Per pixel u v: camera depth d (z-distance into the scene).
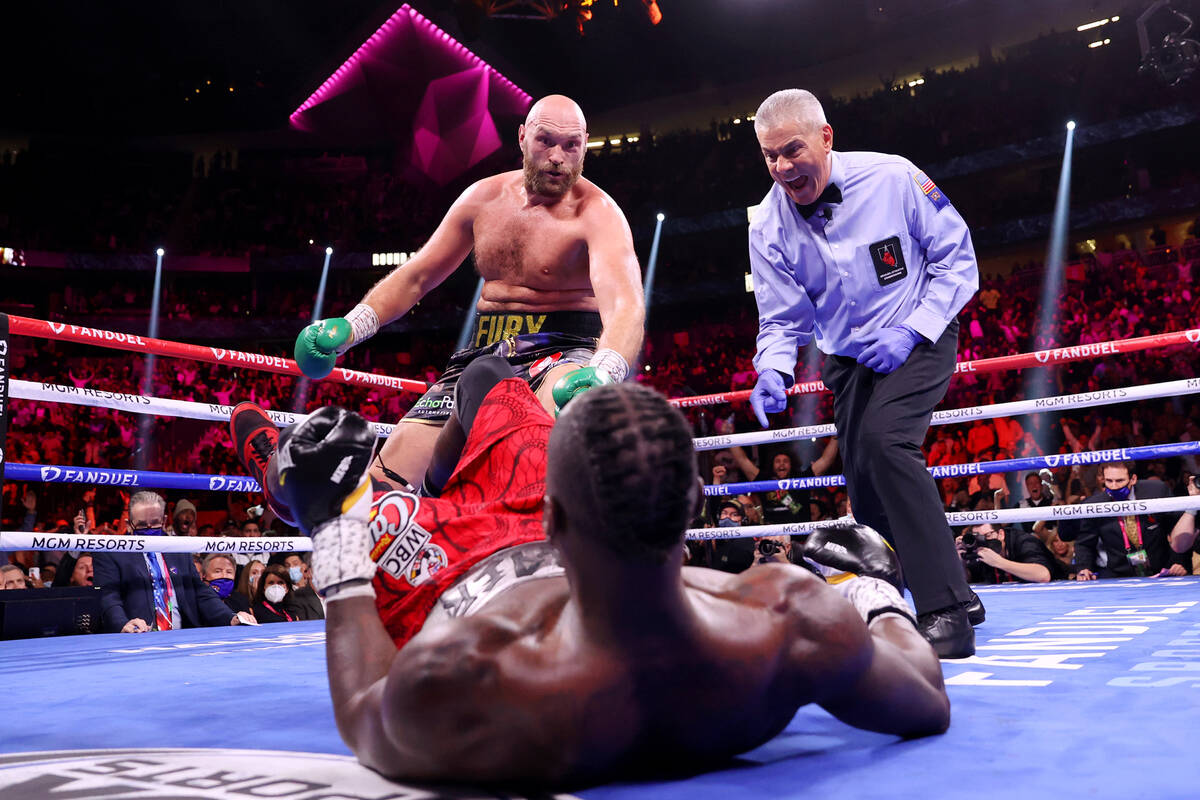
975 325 15.85
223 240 21.59
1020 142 18.42
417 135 21.31
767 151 2.90
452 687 1.03
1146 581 5.19
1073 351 4.53
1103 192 18.12
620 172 22.38
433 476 2.19
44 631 4.34
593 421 0.97
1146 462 9.36
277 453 1.29
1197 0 13.24
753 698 1.13
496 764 1.07
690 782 1.15
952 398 15.23
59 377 18.00
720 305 21.39
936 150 19.53
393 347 22.05
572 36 20.88
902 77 21.47
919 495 2.53
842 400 3.06
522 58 21.64
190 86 21.98
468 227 3.03
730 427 13.41
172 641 3.70
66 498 13.90
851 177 2.99
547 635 1.09
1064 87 18.25
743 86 22.45
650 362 21.47
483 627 1.08
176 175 22.80
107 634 4.11
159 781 1.21
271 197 22.45
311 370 2.85
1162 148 17.73
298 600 5.93
